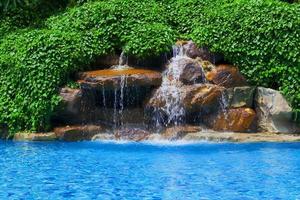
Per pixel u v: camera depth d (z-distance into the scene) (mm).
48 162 11445
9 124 14797
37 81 14703
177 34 16375
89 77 14672
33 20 19125
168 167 10836
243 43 15453
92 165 11102
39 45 15188
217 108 14633
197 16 16844
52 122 14938
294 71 14961
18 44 15906
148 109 14703
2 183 9641
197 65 15000
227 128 14508
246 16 15641
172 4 17500
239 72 15383
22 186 9414
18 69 15039
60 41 15391
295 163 11172
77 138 14250
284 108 14531
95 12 16641
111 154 12273
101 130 14625
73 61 15266
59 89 14719
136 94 14844
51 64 14875
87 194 8875
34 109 14555
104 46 16047
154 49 15523
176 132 14086
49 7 19781
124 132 14422
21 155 12273
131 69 15523
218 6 16812
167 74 14961
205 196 8711
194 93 14398
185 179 9820
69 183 9594
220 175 10148
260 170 10531
